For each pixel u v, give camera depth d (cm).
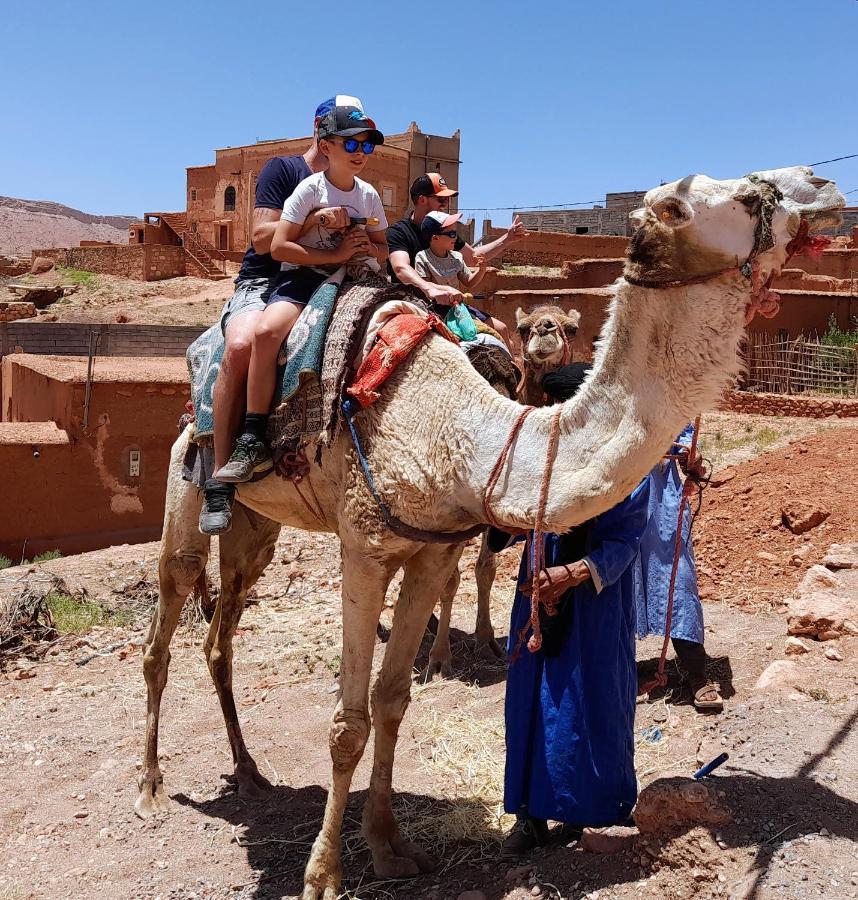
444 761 543
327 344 424
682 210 315
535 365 632
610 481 346
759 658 620
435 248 609
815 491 959
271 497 468
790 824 370
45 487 1573
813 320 2786
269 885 439
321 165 483
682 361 331
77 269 6162
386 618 840
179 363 2014
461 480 385
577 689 404
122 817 510
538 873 395
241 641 796
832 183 321
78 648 812
